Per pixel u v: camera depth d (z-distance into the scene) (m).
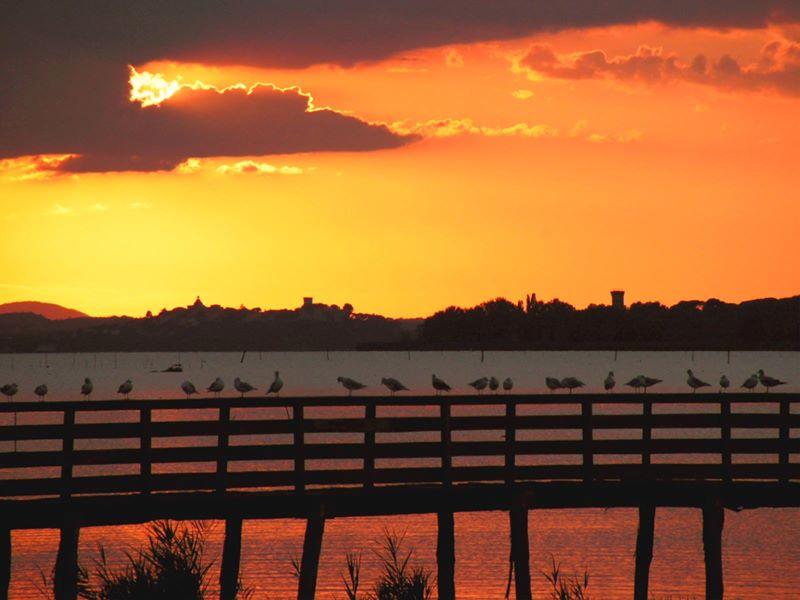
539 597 107.69
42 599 102.75
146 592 59.75
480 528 144.25
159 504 76.44
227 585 81.62
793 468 85.31
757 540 136.88
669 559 127.38
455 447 83.12
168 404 78.31
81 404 77.12
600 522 150.12
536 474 84.06
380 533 137.50
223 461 79.06
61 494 76.75
